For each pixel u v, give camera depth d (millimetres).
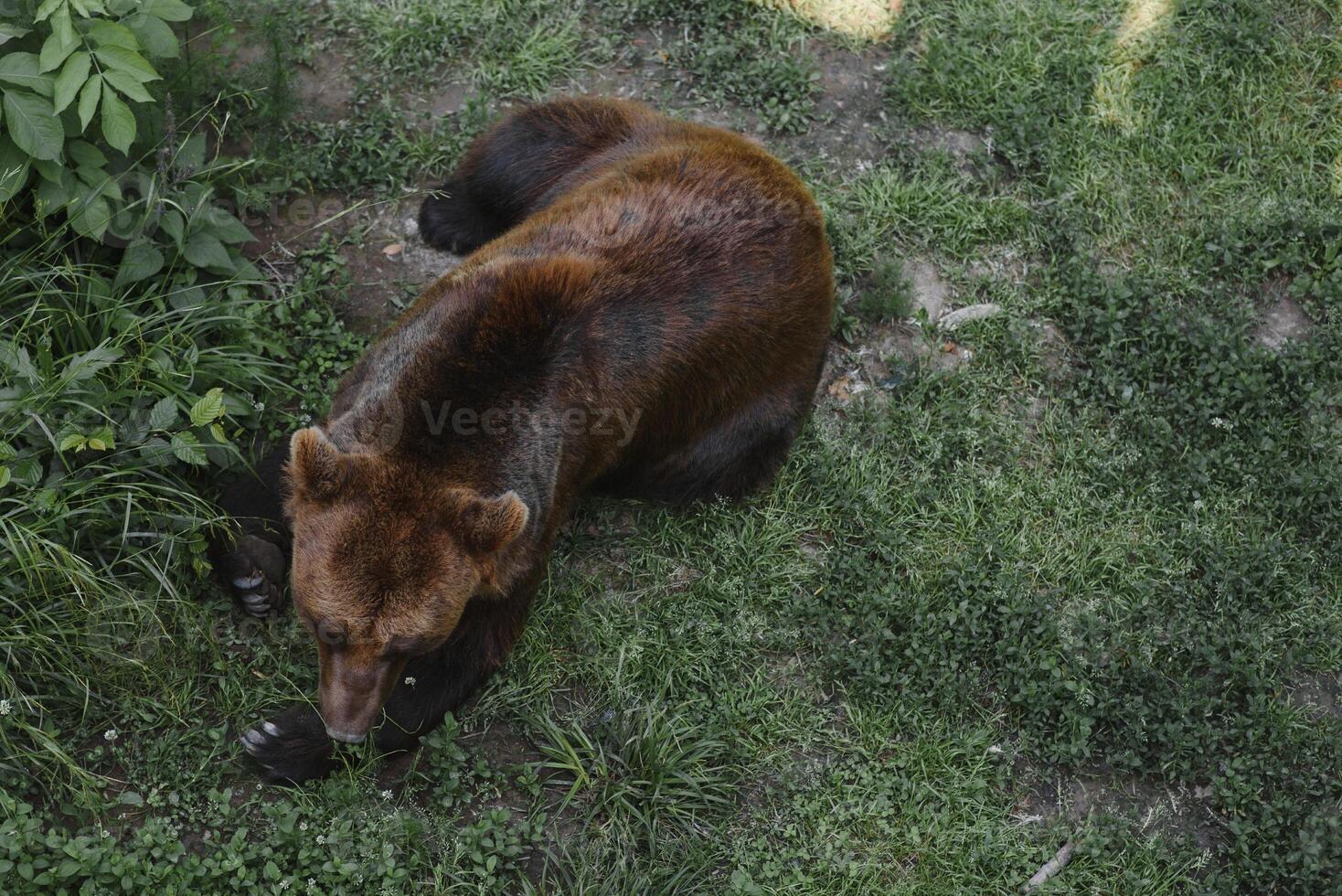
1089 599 4840
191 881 4152
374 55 5395
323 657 4102
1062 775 4582
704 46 5570
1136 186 5500
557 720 4520
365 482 4031
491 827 4289
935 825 4453
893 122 5523
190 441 4359
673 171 4621
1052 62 5652
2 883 4059
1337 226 5418
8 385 4371
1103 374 5145
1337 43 5797
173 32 4895
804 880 4363
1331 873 4445
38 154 4363
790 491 4895
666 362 4488
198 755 4316
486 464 4137
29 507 4254
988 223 5387
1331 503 4953
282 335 4828
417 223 5160
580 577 4711
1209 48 5770
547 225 4496
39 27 4488
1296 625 4812
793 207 4711
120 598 4355
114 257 4711
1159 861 4469
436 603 4016
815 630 4691
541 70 5457
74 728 4316
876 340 5180
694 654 4625
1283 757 4602
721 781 4473
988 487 4938
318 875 4203
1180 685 4676
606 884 4266
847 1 5719
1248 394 5090
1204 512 4961
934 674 4637
